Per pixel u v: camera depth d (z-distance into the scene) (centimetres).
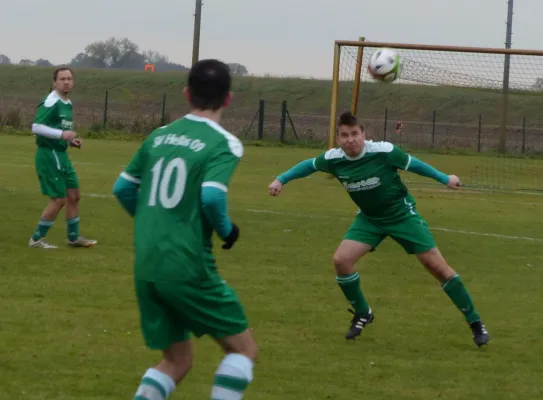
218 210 923
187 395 1199
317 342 1498
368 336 1552
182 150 957
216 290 957
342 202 3534
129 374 1275
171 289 936
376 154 1486
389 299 1848
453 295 1486
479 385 1291
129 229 2612
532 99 10138
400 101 10538
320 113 11494
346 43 4200
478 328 1490
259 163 5403
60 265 2052
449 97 10450
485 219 3219
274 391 1227
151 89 12825
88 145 6356
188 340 1015
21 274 1934
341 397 1212
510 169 5725
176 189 948
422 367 1374
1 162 4653
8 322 1530
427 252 1502
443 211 3425
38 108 2178
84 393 1186
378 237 1528
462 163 6016
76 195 2275
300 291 1888
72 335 1468
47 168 2194
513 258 2403
